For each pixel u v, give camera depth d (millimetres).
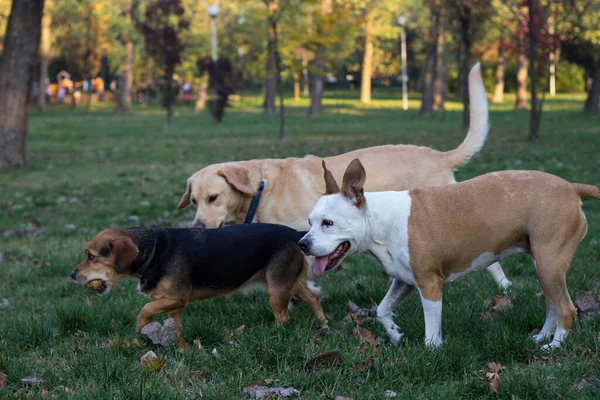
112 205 11922
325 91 77688
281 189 5777
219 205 5711
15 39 17062
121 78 48438
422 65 54625
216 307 5613
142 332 4699
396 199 4410
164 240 4770
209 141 24234
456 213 4289
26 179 15539
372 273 6797
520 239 4340
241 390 3754
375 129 28453
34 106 53938
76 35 46500
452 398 3557
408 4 41750
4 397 3639
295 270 5027
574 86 63812
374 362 3969
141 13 35438
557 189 4250
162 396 3631
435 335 4328
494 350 4238
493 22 27359
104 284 4738
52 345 4781
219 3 45688
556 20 24172
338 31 21875
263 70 43188
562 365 3900
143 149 21938
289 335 4453
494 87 62594
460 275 4449
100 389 3764
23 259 7945
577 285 5668
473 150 6055
